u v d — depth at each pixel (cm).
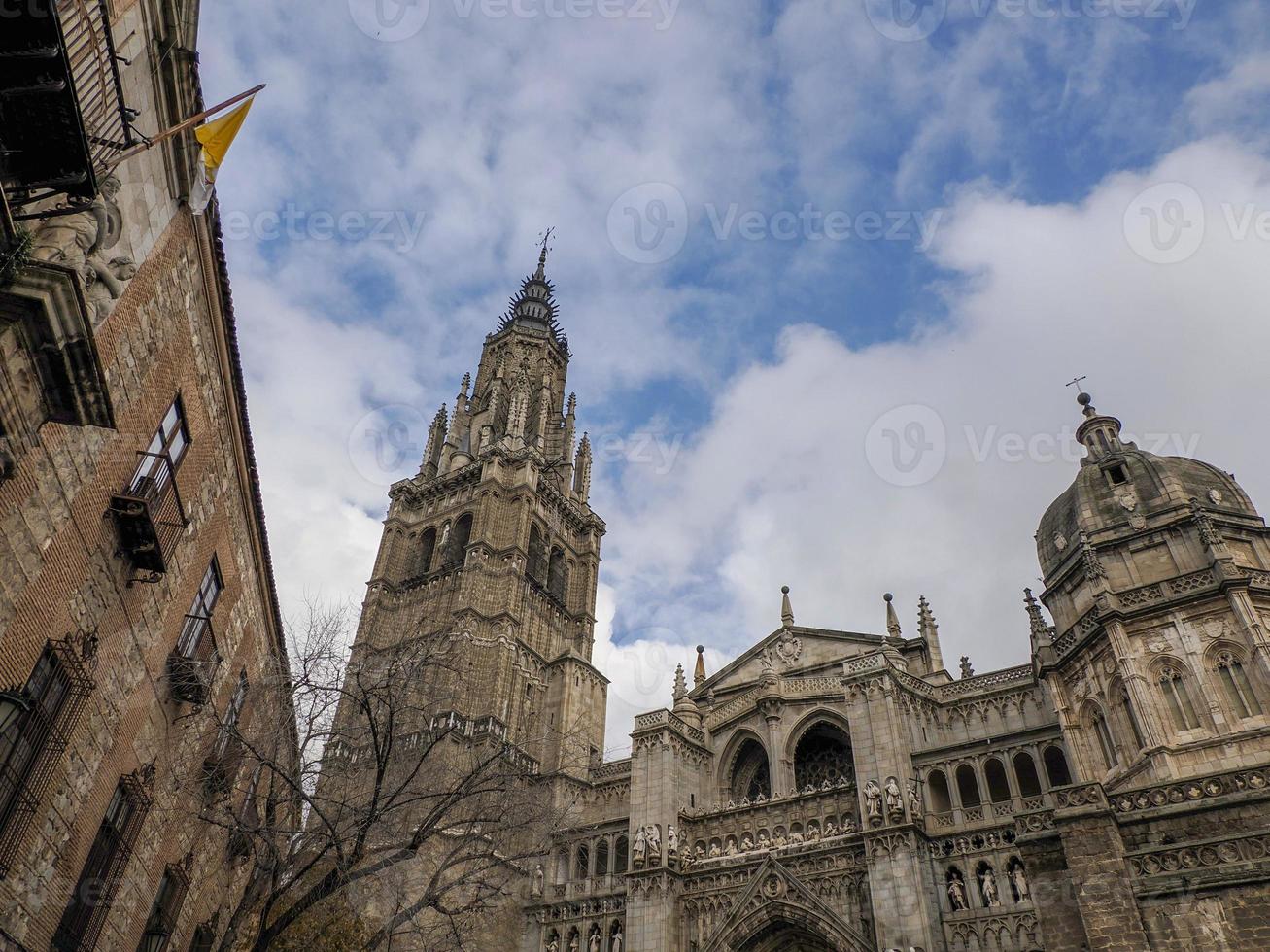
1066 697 4272
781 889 4472
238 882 3800
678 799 5362
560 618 7894
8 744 1753
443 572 7638
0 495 1541
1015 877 3959
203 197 2039
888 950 3891
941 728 4966
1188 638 3775
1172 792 2334
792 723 5544
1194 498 4266
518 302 11162
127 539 2069
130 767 2345
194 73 1984
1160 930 2097
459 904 4566
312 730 2808
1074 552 4450
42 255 1488
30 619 1708
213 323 2466
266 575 3497
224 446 2767
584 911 5141
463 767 5531
